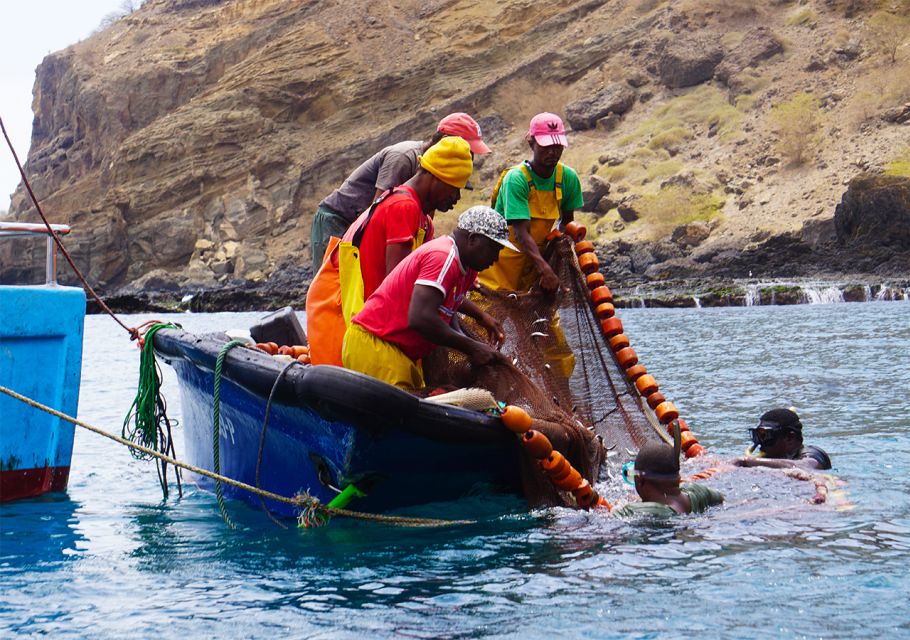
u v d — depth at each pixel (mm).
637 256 58125
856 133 63438
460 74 91312
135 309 62469
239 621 3988
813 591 4152
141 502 6684
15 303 6695
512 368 6137
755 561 4594
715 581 4316
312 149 90938
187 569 4812
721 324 25750
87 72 111625
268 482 6152
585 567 4590
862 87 67125
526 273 7812
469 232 5668
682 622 3822
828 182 59812
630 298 42281
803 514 5480
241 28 105062
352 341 5848
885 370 13453
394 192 6199
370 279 6195
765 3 79875
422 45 94875
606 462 6789
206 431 6910
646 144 71938
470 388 5852
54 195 102938
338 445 5328
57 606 4266
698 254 56156
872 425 8867
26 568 4906
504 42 91812
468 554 4887
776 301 39781
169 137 91938
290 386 5277
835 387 11781
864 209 48344
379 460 5371
